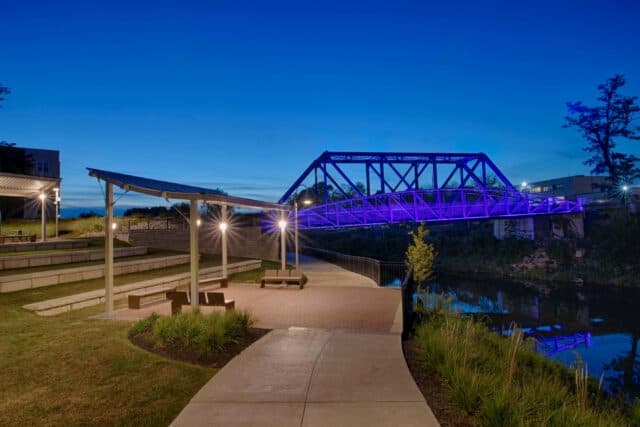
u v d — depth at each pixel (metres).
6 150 43.50
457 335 7.49
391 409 4.73
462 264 52.91
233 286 15.08
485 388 5.02
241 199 12.16
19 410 4.71
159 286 14.15
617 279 39.12
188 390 5.30
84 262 18.08
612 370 18.05
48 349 6.76
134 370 5.89
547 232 54.09
